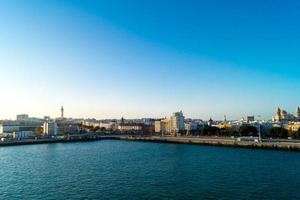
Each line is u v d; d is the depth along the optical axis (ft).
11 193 282.36
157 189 290.15
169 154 595.88
